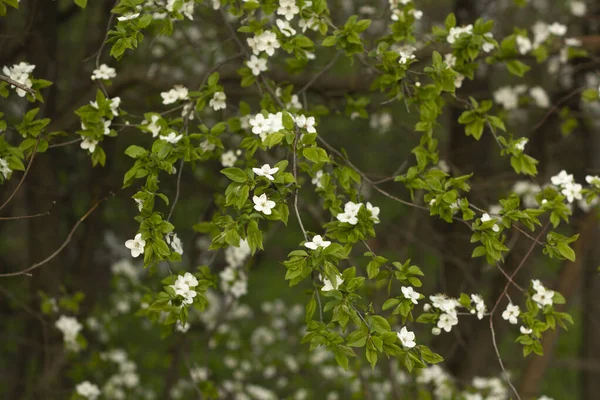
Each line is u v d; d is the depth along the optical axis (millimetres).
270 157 3850
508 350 7305
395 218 5828
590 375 7453
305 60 3244
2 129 2615
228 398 5480
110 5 4359
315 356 5543
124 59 5098
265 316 6324
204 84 2975
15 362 5980
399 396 4090
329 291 2180
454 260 5070
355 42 2676
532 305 2664
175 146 2543
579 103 5375
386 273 2439
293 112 2857
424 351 2270
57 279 5195
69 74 5957
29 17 4414
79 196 6195
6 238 7055
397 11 3031
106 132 2676
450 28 2967
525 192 4645
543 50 4137
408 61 2730
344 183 2691
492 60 3514
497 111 4777
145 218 2314
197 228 3117
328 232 2408
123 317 5902
